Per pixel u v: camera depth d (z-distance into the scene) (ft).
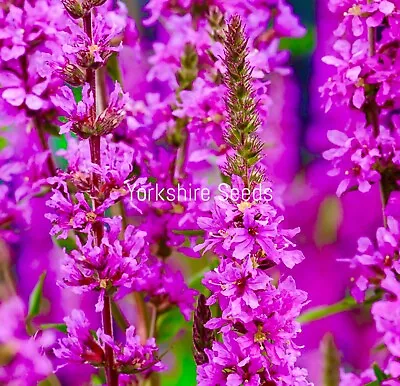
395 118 2.16
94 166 1.87
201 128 2.14
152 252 2.19
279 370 1.82
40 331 2.11
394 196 2.15
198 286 2.28
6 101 2.17
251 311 1.80
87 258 1.88
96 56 1.88
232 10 2.28
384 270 2.08
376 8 2.08
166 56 2.27
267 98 2.16
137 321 2.25
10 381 2.06
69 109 1.89
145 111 2.22
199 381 1.83
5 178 2.21
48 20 2.15
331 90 2.17
